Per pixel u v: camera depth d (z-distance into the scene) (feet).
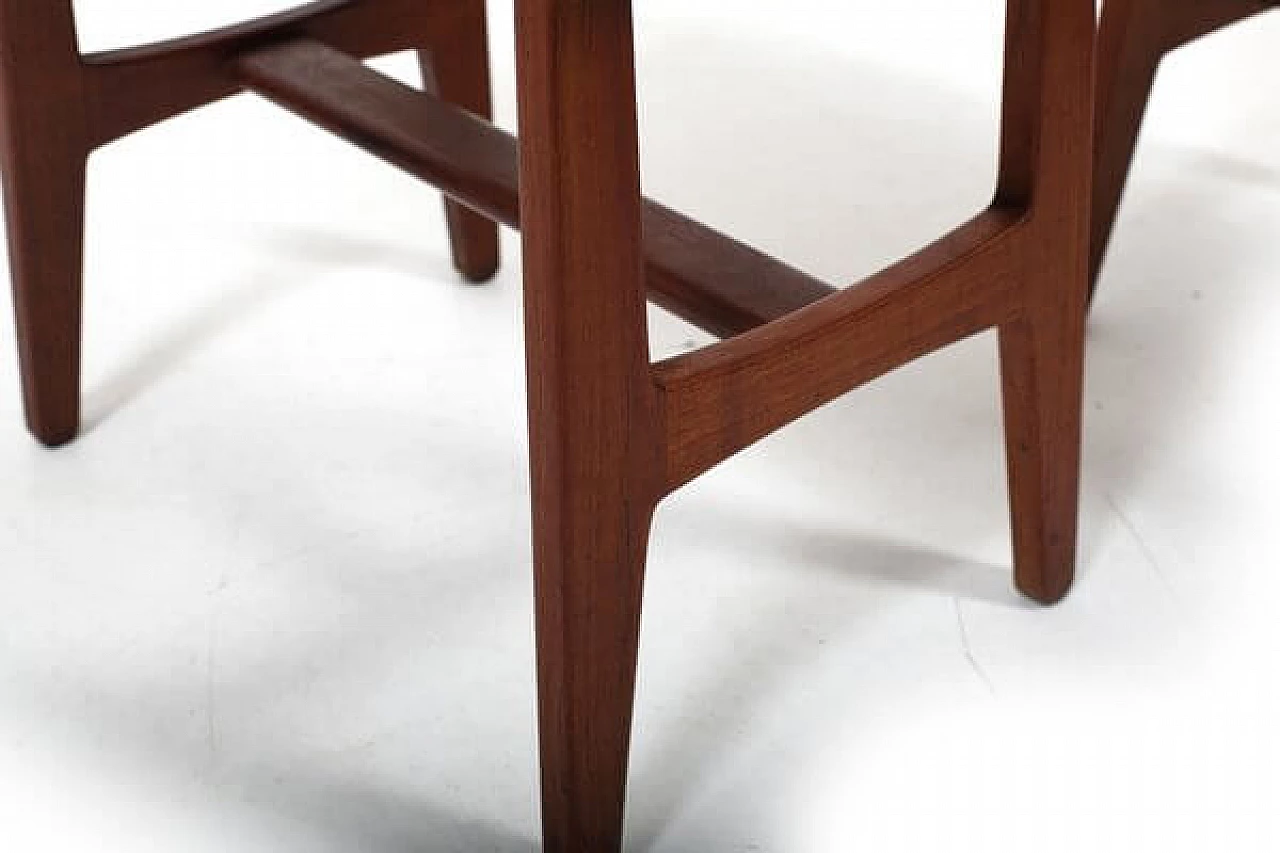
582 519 3.31
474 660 4.33
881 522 4.76
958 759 4.05
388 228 6.13
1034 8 3.65
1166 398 5.24
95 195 6.32
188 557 4.65
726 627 4.42
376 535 4.73
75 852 3.84
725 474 4.95
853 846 3.84
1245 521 4.75
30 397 4.99
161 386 5.30
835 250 5.90
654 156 6.46
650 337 5.51
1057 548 4.39
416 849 3.85
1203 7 4.94
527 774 4.03
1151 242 5.99
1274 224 6.10
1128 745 4.08
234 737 4.12
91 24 7.44
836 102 6.83
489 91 5.39
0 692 4.25
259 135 6.73
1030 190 3.84
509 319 5.64
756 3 7.59
